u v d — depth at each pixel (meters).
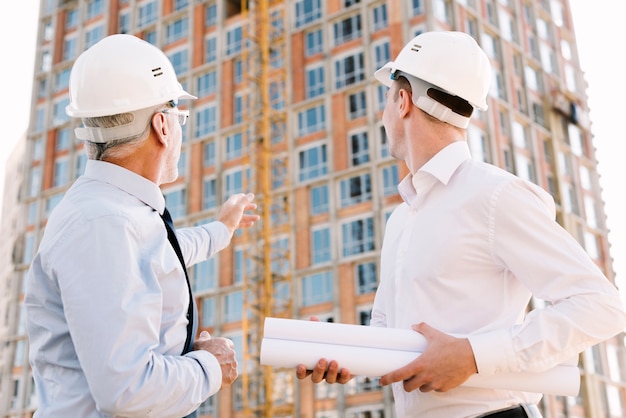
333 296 31.61
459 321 2.83
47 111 46.94
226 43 40.94
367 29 34.97
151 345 2.50
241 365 34.00
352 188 33.09
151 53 2.97
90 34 47.38
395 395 3.02
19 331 43.00
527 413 2.78
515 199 2.78
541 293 2.73
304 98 36.41
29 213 45.69
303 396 31.38
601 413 33.81
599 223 39.69
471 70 3.08
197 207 38.09
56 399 2.57
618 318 2.61
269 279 34.38
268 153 37.03
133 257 2.55
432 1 33.38
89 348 2.40
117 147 2.83
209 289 36.38
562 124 39.62
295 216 34.41
